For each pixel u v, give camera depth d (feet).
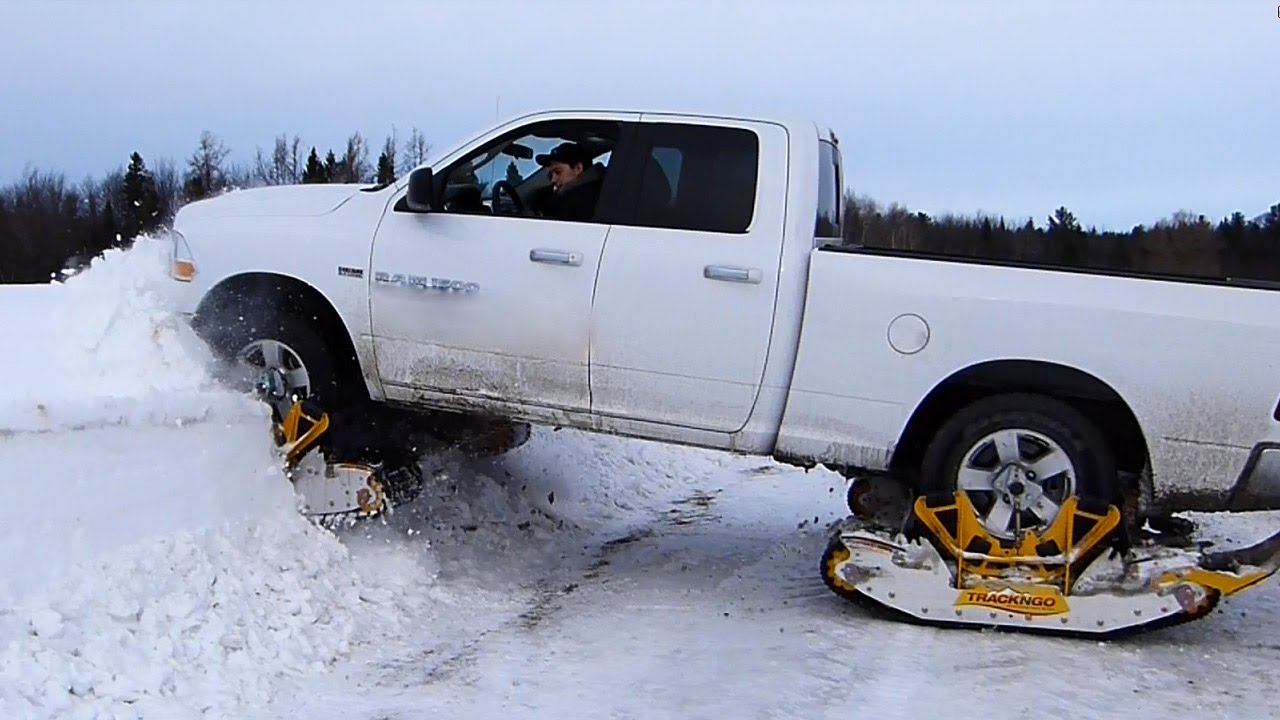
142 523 16.52
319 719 13.82
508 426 24.75
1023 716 14.12
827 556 18.10
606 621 18.08
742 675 15.43
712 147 18.89
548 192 19.56
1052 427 17.37
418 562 19.81
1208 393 16.74
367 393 20.79
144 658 14.40
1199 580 16.81
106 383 20.49
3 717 12.45
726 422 18.61
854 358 17.88
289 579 17.39
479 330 19.35
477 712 14.11
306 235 20.27
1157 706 14.60
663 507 28.17
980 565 17.60
